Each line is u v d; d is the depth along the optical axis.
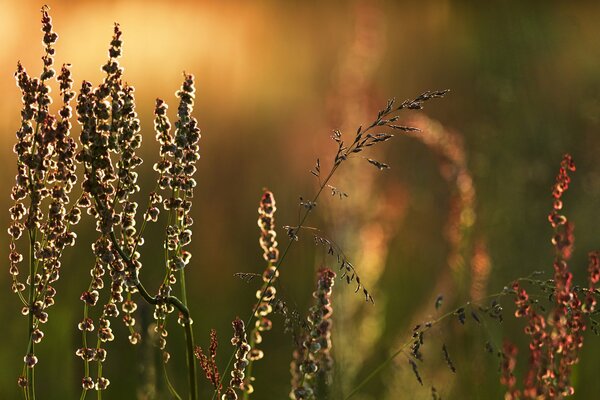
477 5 22.52
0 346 8.32
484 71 14.95
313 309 4.58
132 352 7.78
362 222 9.74
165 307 4.29
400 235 11.19
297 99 17.33
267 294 4.72
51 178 4.18
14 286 4.21
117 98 4.10
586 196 11.92
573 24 16.45
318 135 11.78
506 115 13.59
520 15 15.89
